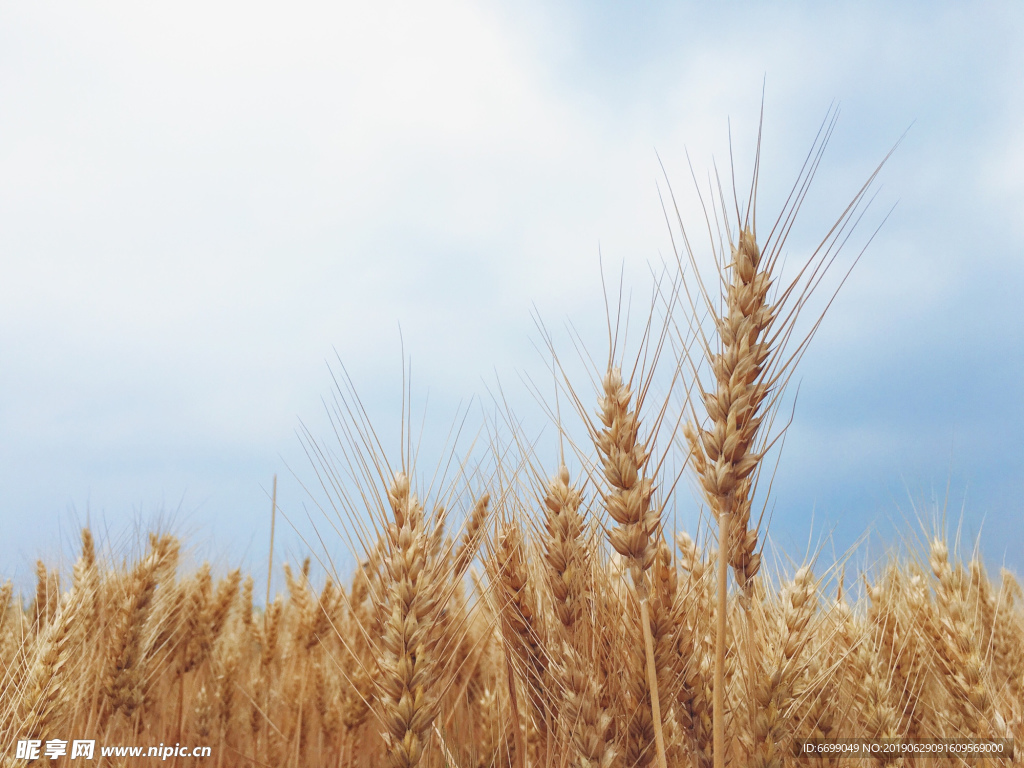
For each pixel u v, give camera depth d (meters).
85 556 0.42
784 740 0.26
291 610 0.55
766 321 0.23
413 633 0.24
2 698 0.32
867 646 0.31
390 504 0.25
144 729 0.40
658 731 0.21
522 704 0.31
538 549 0.26
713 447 0.23
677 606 0.25
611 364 0.25
